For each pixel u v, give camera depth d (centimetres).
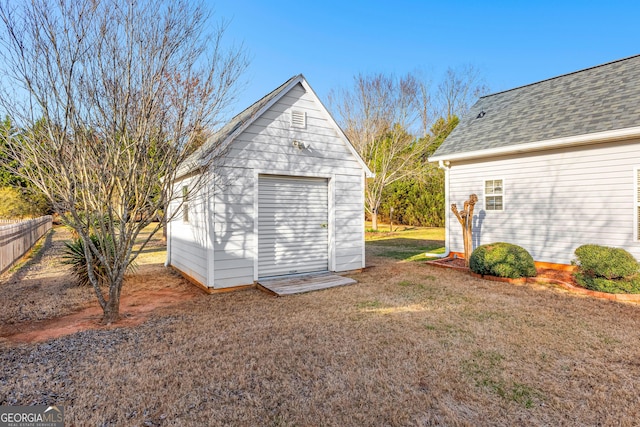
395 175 1941
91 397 275
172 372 317
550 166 807
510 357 351
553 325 443
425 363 337
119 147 441
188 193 561
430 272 808
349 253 795
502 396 281
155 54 457
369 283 693
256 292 628
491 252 732
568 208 778
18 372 315
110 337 403
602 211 727
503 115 1001
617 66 872
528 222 847
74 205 431
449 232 1022
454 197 1013
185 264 773
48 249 1212
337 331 422
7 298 580
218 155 587
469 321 460
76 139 420
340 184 784
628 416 254
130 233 473
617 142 707
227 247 632
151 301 572
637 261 654
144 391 285
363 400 273
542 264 823
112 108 438
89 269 449
